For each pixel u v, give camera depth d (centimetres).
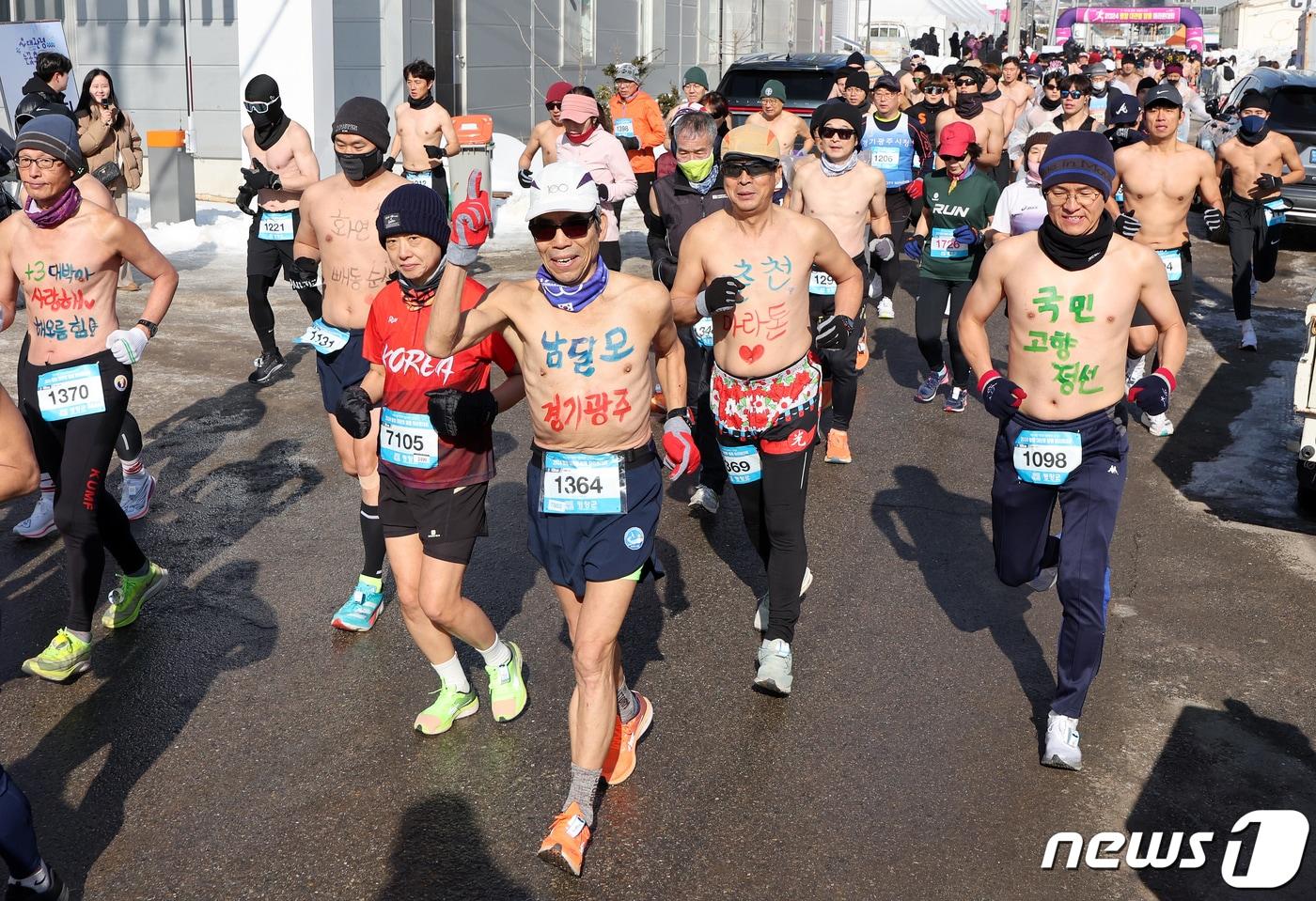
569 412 376
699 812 402
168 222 1380
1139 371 910
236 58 1574
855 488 718
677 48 2648
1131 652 520
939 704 474
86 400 475
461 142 1367
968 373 866
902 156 1061
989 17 5147
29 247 480
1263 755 445
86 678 480
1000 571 471
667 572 596
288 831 388
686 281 488
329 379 525
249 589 562
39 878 333
